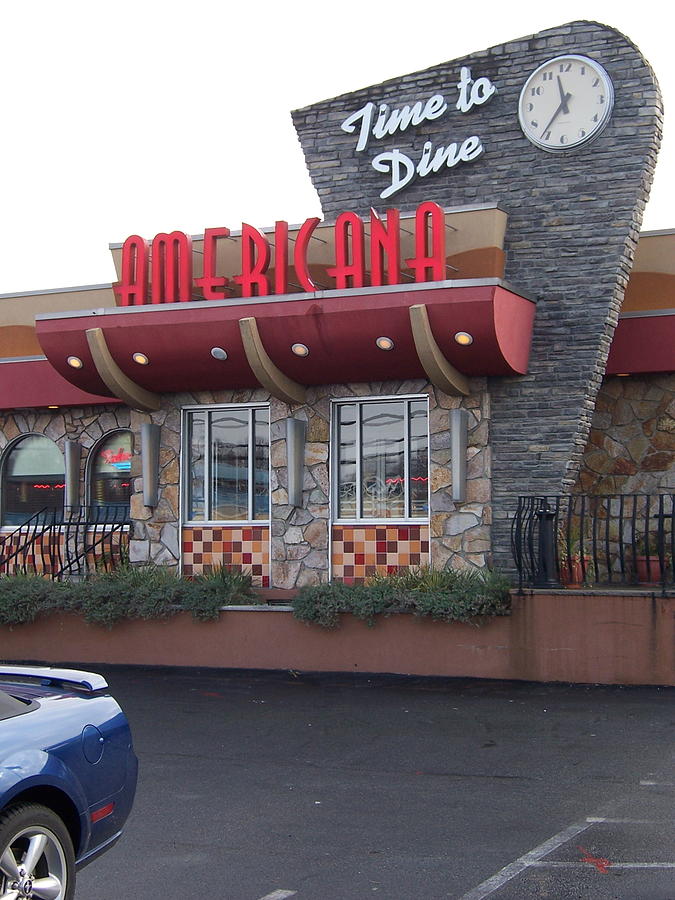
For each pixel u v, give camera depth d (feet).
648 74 47.03
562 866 21.80
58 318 49.85
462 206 48.03
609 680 40.60
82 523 56.08
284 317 46.24
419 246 44.86
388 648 44.16
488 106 49.55
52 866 18.08
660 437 51.44
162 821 25.66
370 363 46.96
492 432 47.60
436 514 47.47
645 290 50.16
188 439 52.85
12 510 62.90
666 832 24.02
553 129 48.21
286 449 50.08
